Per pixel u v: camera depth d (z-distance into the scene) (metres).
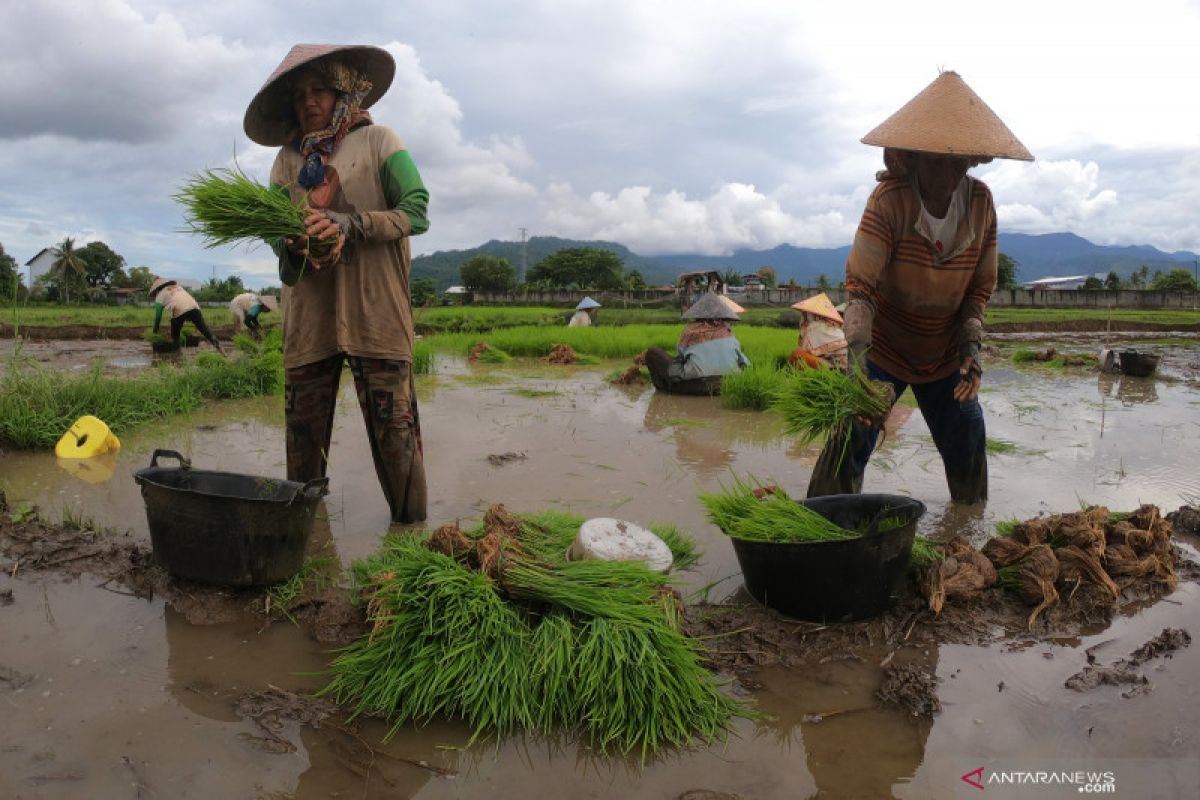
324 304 4.16
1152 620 3.40
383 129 4.15
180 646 3.06
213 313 33.31
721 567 3.98
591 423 8.02
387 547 3.58
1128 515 4.04
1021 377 12.70
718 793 2.26
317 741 2.48
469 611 2.79
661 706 2.55
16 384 7.25
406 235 4.02
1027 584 3.47
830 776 2.35
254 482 3.72
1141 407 9.36
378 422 4.29
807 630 3.25
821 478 4.36
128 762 2.33
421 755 2.43
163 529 3.43
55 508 4.76
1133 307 54.31
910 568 3.61
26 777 2.24
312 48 3.96
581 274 123.06
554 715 2.64
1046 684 2.87
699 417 8.51
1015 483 5.64
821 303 9.64
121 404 7.65
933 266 4.14
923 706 2.69
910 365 4.64
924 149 3.71
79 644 3.04
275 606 3.36
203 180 3.53
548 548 3.63
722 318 10.09
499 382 11.34
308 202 4.09
